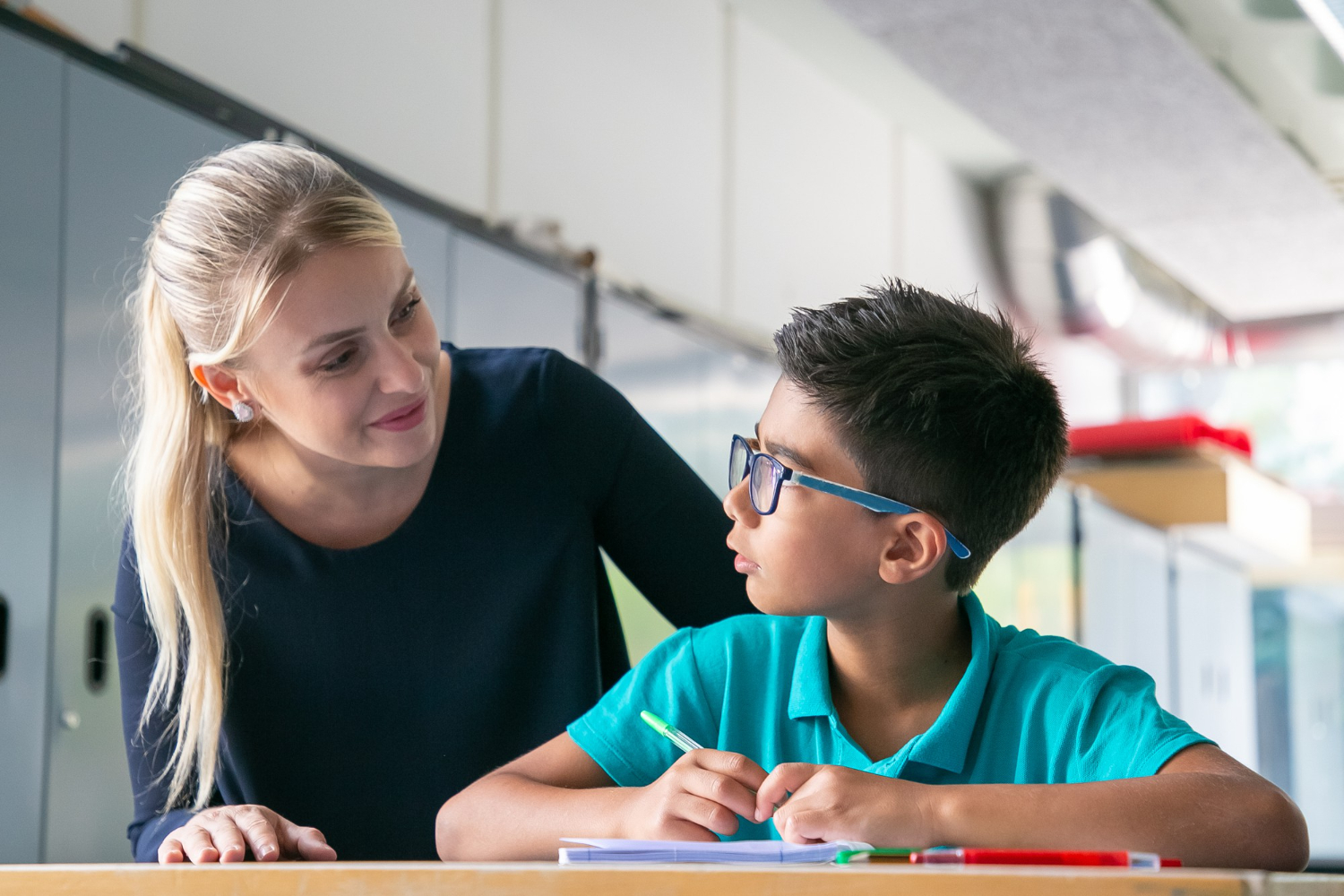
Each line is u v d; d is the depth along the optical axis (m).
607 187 3.27
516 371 1.21
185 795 1.15
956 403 0.90
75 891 0.68
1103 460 5.42
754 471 0.93
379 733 1.16
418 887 0.62
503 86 2.96
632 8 3.40
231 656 1.15
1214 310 5.70
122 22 2.12
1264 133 3.45
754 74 3.92
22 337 1.68
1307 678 6.62
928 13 2.88
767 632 1.01
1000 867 0.59
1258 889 0.53
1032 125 3.48
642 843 0.71
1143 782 0.76
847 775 0.75
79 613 1.74
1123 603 4.97
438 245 2.29
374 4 2.62
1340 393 6.19
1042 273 5.22
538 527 1.18
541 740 1.17
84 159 1.77
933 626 0.93
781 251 3.99
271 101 2.38
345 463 1.11
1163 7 2.84
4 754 1.63
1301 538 6.13
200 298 1.02
